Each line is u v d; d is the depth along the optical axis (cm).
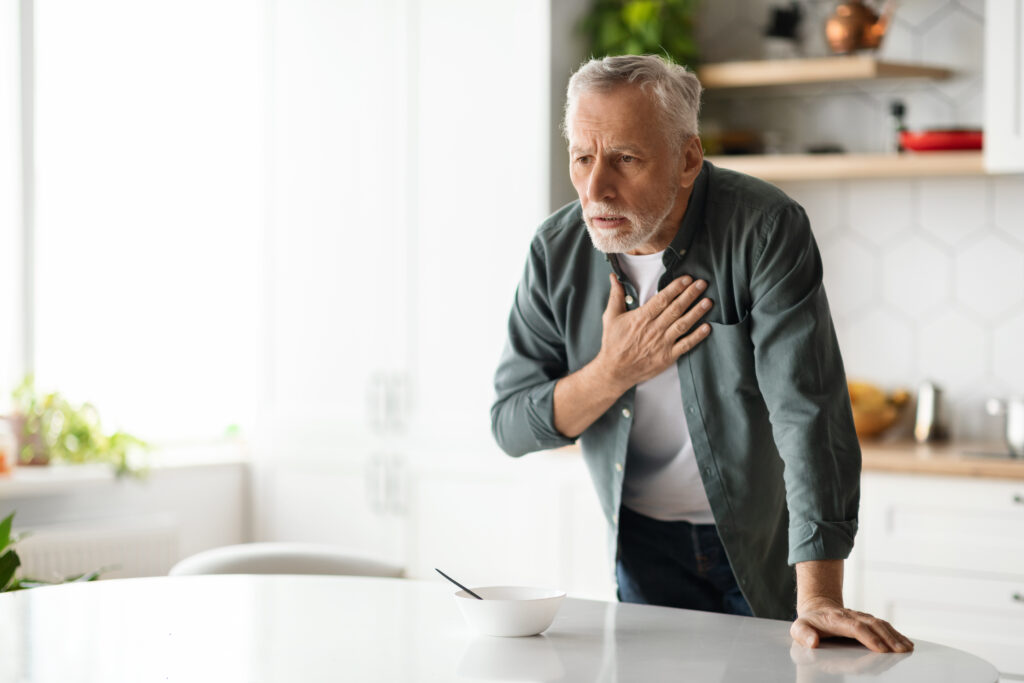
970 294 351
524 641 151
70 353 383
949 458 299
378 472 384
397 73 378
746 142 362
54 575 336
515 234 358
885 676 134
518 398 203
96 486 366
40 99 371
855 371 366
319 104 393
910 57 358
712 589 215
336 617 164
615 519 209
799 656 143
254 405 409
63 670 138
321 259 394
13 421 345
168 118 407
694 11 382
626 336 189
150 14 400
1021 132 312
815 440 172
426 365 375
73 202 382
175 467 385
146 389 406
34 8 355
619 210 172
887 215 361
